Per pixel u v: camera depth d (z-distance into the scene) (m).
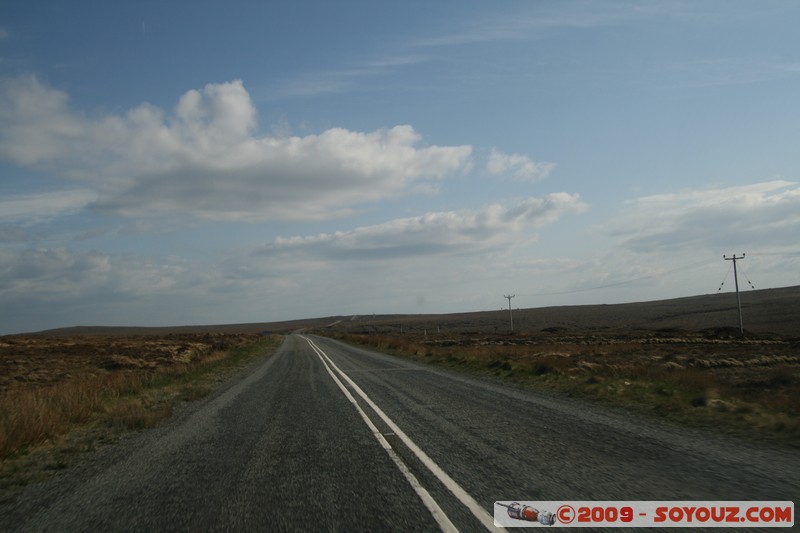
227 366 31.88
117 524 5.80
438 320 197.25
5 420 10.62
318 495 6.56
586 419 11.59
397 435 10.22
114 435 11.27
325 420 12.28
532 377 20.70
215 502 6.43
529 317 161.38
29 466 8.78
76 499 6.77
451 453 8.59
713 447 8.72
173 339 73.56
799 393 14.38
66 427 11.91
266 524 5.62
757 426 10.38
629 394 15.02
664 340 56.59
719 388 14.76
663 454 8.27
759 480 6.79
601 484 6.71
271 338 87.94
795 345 43.75
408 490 6.64
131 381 20.38
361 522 5.57
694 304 153.88
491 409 13.28
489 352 34.38
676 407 12.71
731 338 58.81
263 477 7.52
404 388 18.39
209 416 13.40
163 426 12.18
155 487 7.19
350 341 74.12
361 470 7.72
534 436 9.81
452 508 5.92
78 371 32.62
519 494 6.36
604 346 44.72
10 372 31.27
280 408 14.45
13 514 6.27
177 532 5.51
